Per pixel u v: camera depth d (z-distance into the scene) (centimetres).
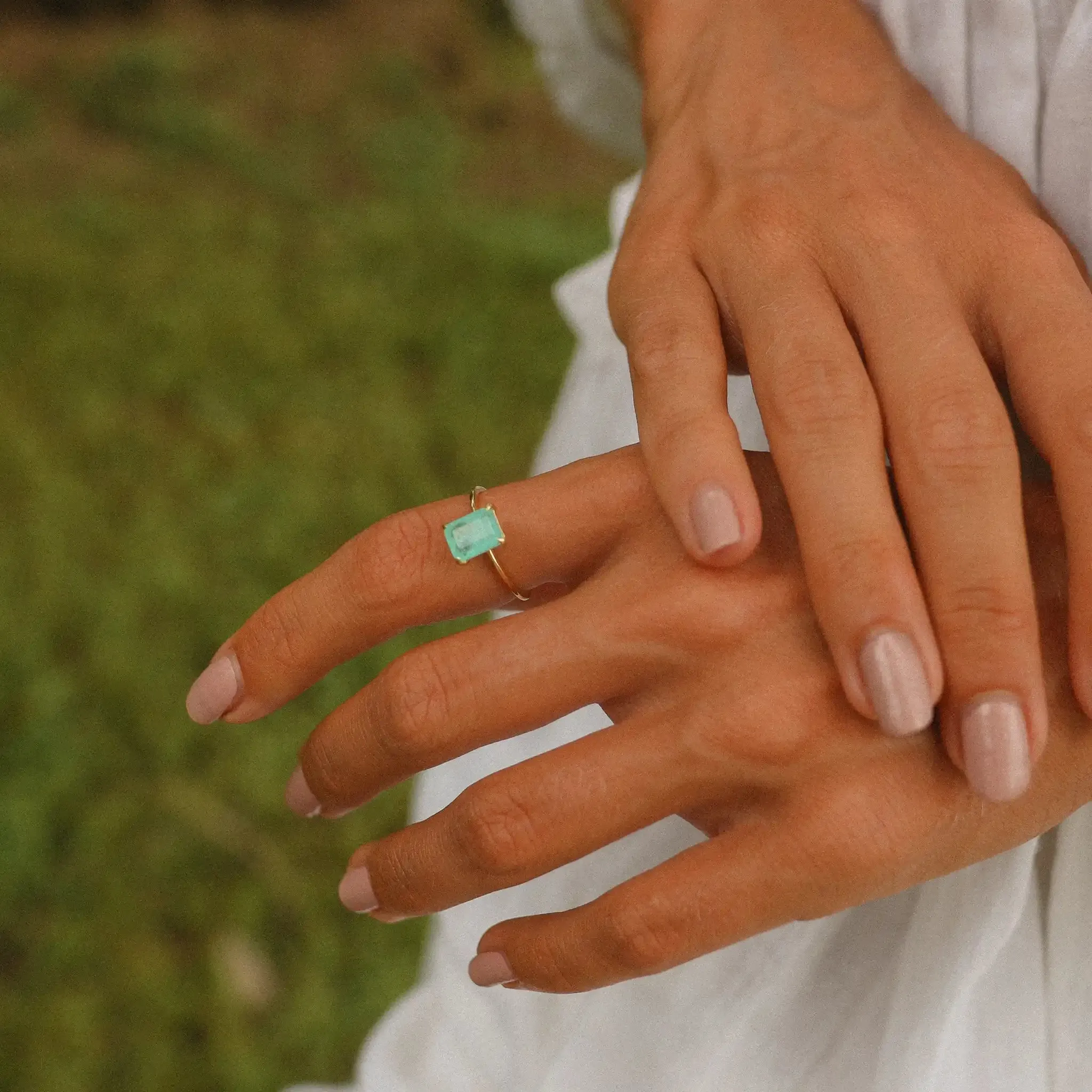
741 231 43
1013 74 44
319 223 222
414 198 246
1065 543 41
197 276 191
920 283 41
